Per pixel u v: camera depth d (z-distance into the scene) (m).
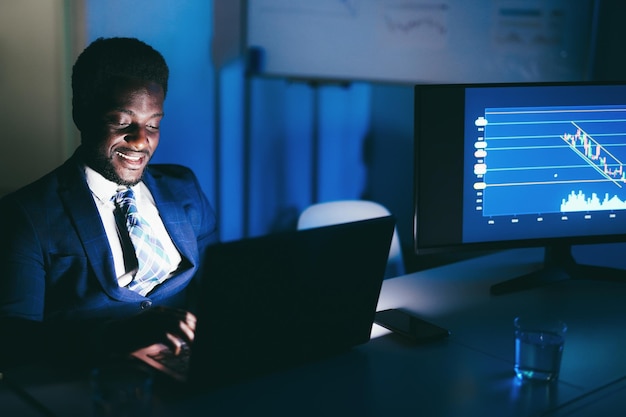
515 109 1.66
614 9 2.54
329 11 3.03
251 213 3.38
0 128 2.73
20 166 2.79
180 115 3.10
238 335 1.13
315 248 1.16
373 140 3.48
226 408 1.08
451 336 1.41
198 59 3.11
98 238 1.53
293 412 1.08
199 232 1.80
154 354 1.23
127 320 1.23
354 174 3.53
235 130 3.27
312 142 3.44
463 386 1.18
